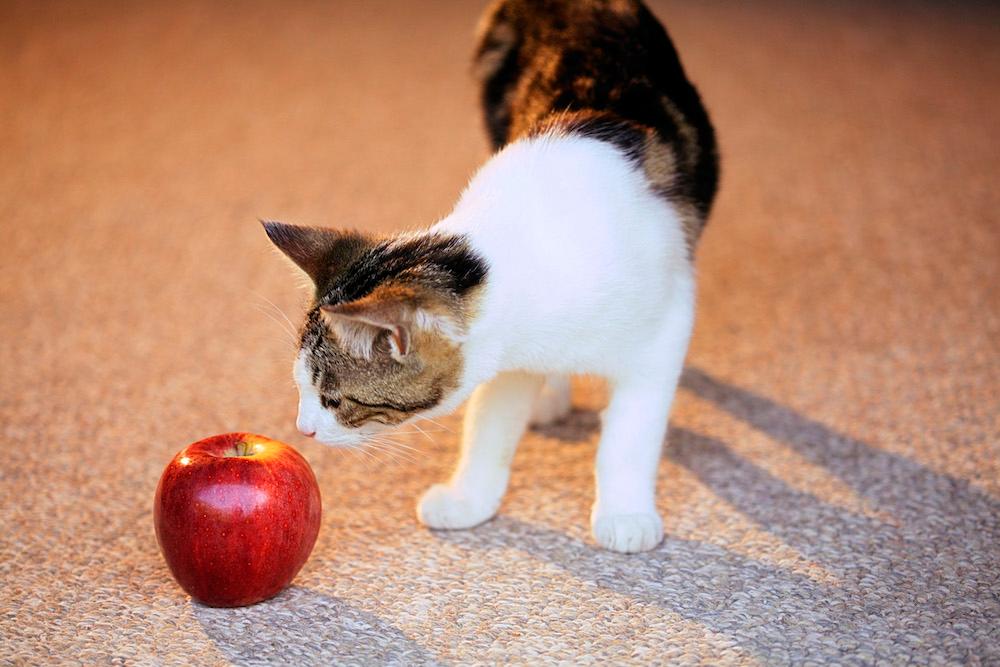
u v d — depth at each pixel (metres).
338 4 2.57
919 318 1.26
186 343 1.24
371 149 1.70
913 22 2.46
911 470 1.06
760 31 2.37
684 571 0.96
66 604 0.94
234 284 1.33
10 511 1.02
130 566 0.97
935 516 1.01
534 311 0.93
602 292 0.94
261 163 1.64
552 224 0.94
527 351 0.95
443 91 1.97
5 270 1.35
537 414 1.13
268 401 1.16
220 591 0.92
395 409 0.93
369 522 1.02
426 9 2.54
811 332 1.25
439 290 0.90
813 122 1.83
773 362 1.21
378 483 1.07
